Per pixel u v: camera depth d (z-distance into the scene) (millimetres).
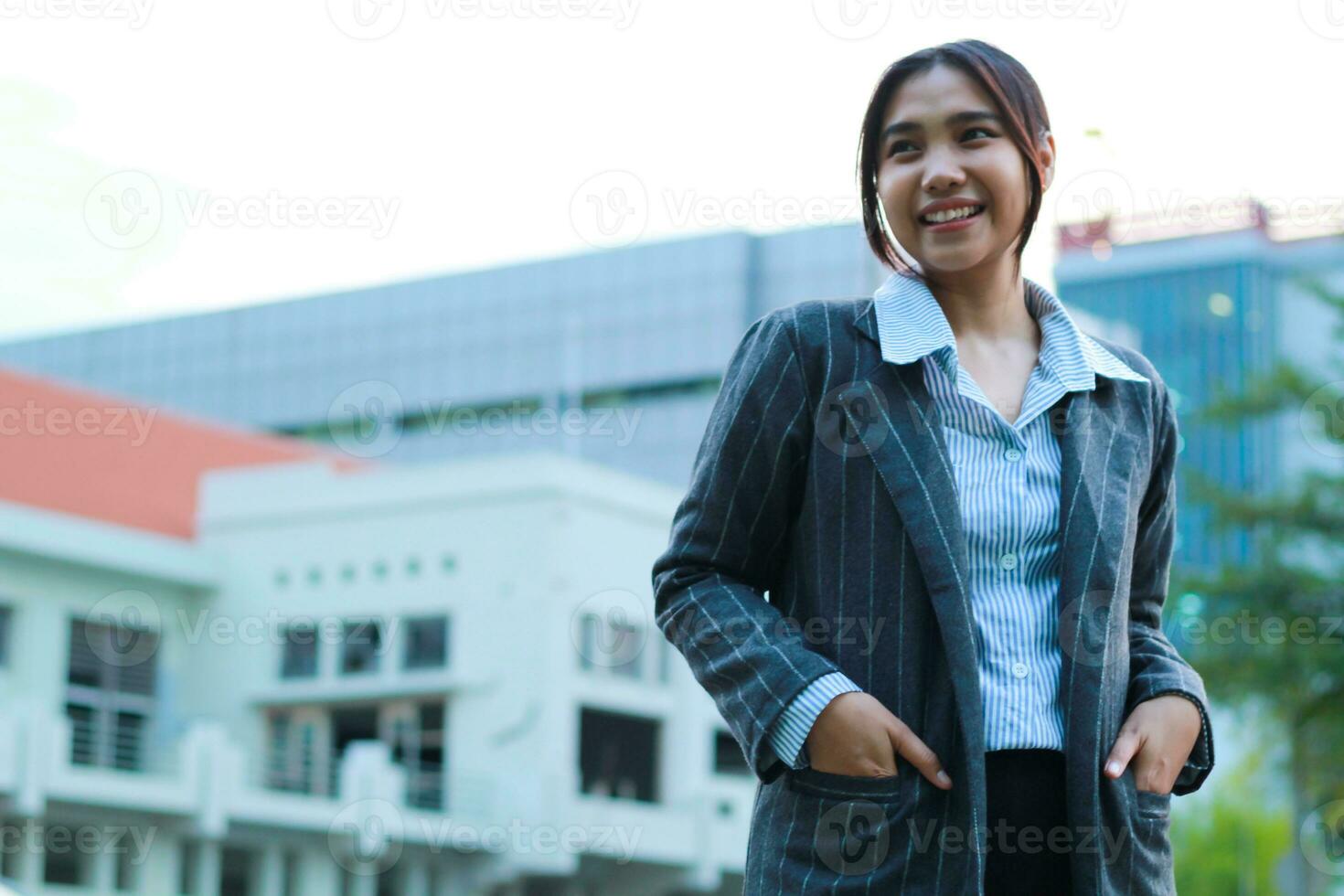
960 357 1986
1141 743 1867
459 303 44000
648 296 41094
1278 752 15523
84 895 19359
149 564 24031
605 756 24766
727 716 1886
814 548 1906
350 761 22250
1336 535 15383
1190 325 47719
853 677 1843
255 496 25656
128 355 50188
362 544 25297
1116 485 1921
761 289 39594
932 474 1859
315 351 47438
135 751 23078
